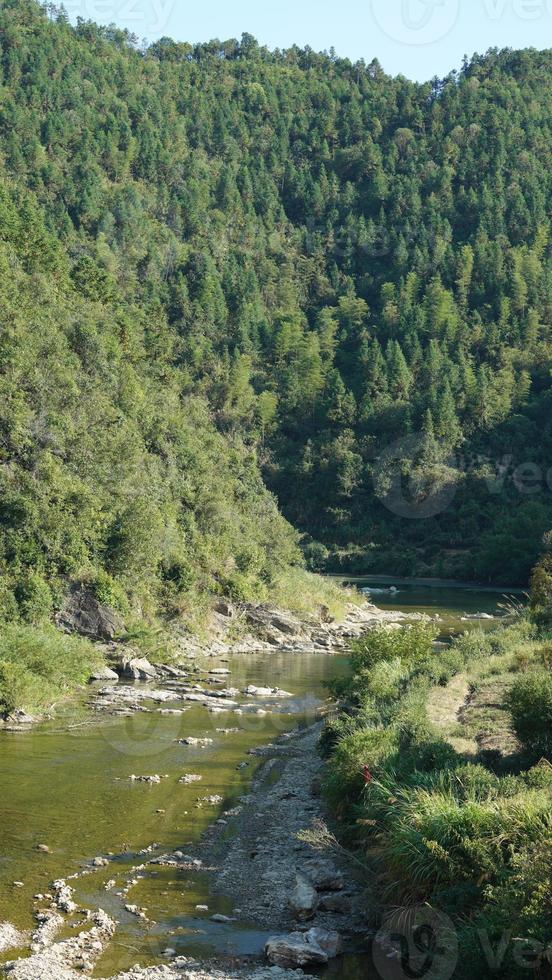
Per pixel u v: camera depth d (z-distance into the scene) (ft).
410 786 49.65
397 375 491.31
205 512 179.93
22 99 620.08
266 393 490.08
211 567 166.09
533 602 136.46
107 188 585.22
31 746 76.84
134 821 58.59
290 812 61.41
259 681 114.83
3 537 122.01
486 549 346.54
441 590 314.76
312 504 453.17
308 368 515.09
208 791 65.87
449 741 63.67
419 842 43.11
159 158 653.71
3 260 191.52
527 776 48.62
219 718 90.84
